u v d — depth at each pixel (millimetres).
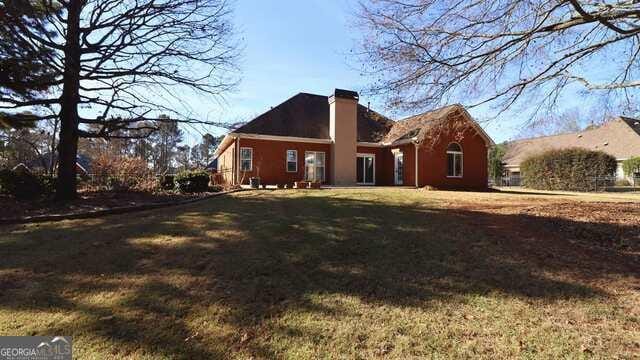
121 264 4922
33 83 9984
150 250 5449
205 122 11914
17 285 4301
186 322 3430
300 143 19922
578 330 3260
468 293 4023
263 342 3084
